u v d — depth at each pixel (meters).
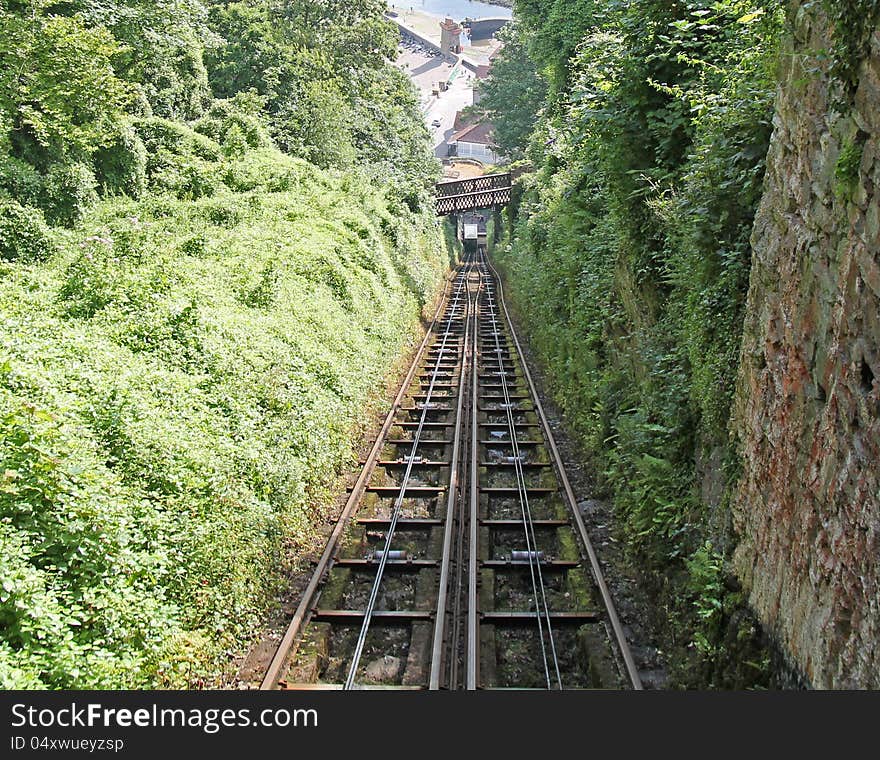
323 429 12.38
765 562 6.23
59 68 16.19
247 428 10.44
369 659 8.22
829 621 4.93
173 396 9.82
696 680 7.02
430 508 12.14
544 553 10.62
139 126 21.94
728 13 9.87
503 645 8.53
